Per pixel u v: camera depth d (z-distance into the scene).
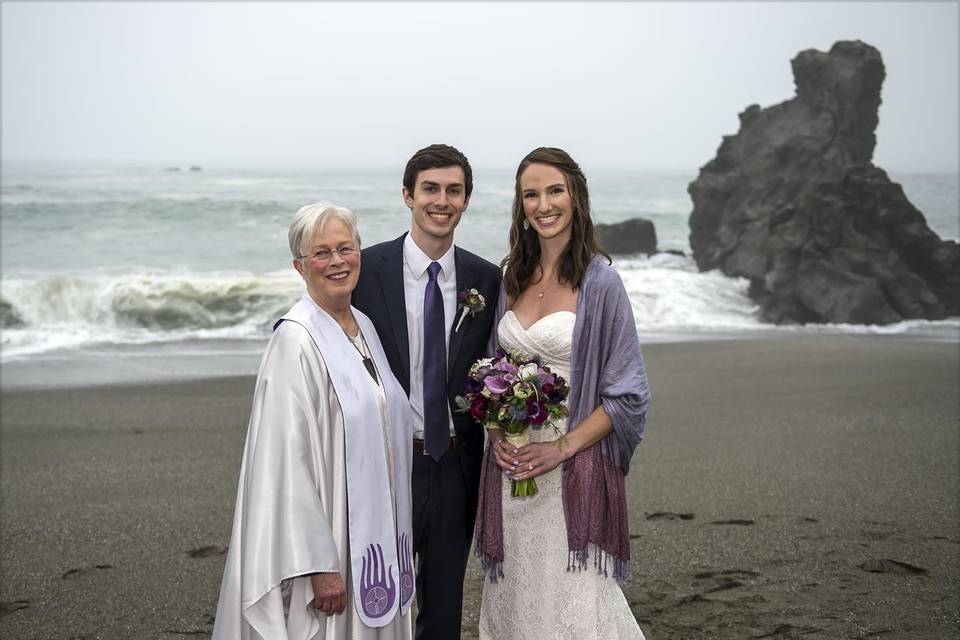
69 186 46.47
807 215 18.52
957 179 106.44
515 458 3.20
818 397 9.60
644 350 13.01
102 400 9.27
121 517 5.75
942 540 5.20
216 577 4.79
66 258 22.52
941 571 4.71
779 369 11.38
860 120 23.09
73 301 14.66
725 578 4.67
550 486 3.26
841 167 21.59
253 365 11.51
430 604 3.42
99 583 4.69
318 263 2.91
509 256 3.50
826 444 7.58
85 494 6.22
